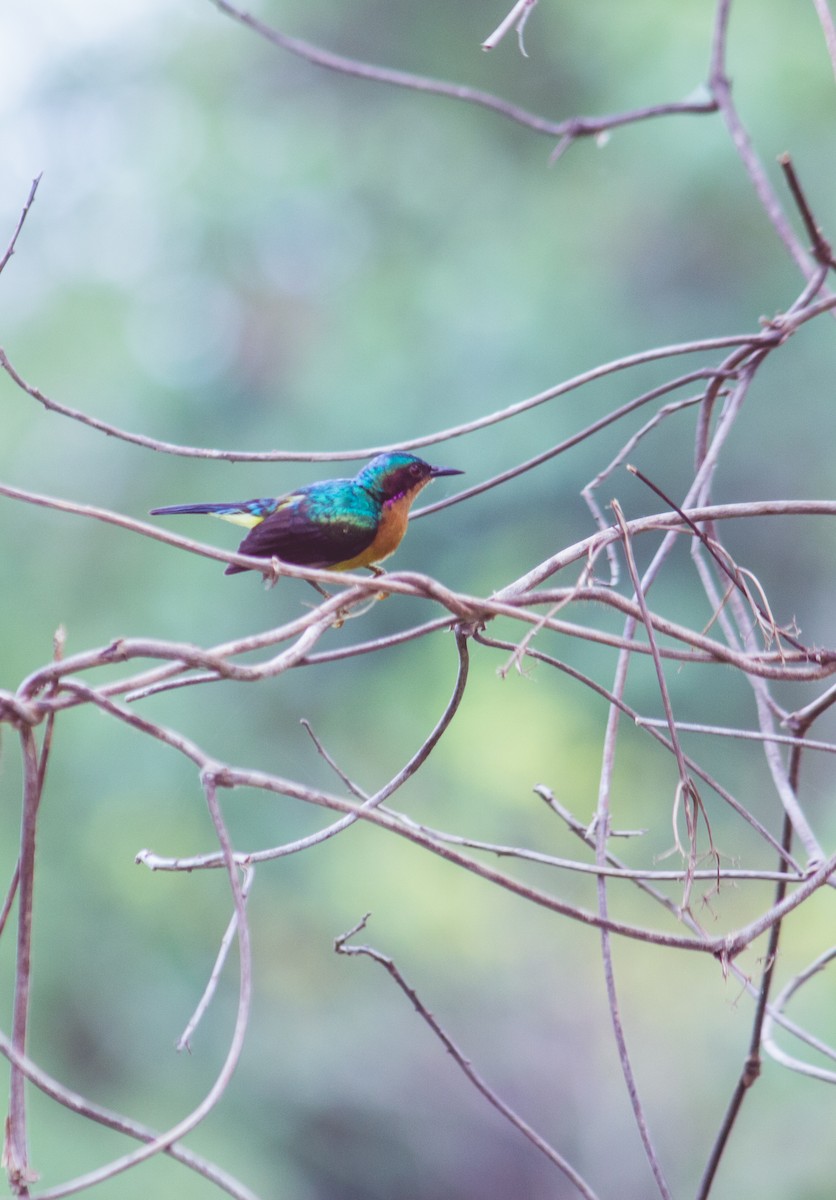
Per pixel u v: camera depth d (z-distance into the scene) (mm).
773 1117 11773
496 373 16797
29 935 2500
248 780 2523
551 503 16594
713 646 3285
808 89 15477
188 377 19625
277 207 19172
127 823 15688
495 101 4465
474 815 13883
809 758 15117
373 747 16094
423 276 18172
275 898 15641
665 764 15469
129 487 18594
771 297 16484
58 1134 12266
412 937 14016
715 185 16047
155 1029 14844
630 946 13672
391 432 17078
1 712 2424
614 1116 13750
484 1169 15047
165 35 20734
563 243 17594
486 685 14375
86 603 17859
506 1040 14539
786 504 3455
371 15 20594
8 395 18656
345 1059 15164
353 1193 15258
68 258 19938
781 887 3645
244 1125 14781
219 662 2619
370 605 3213
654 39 16234
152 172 19578
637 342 16797
